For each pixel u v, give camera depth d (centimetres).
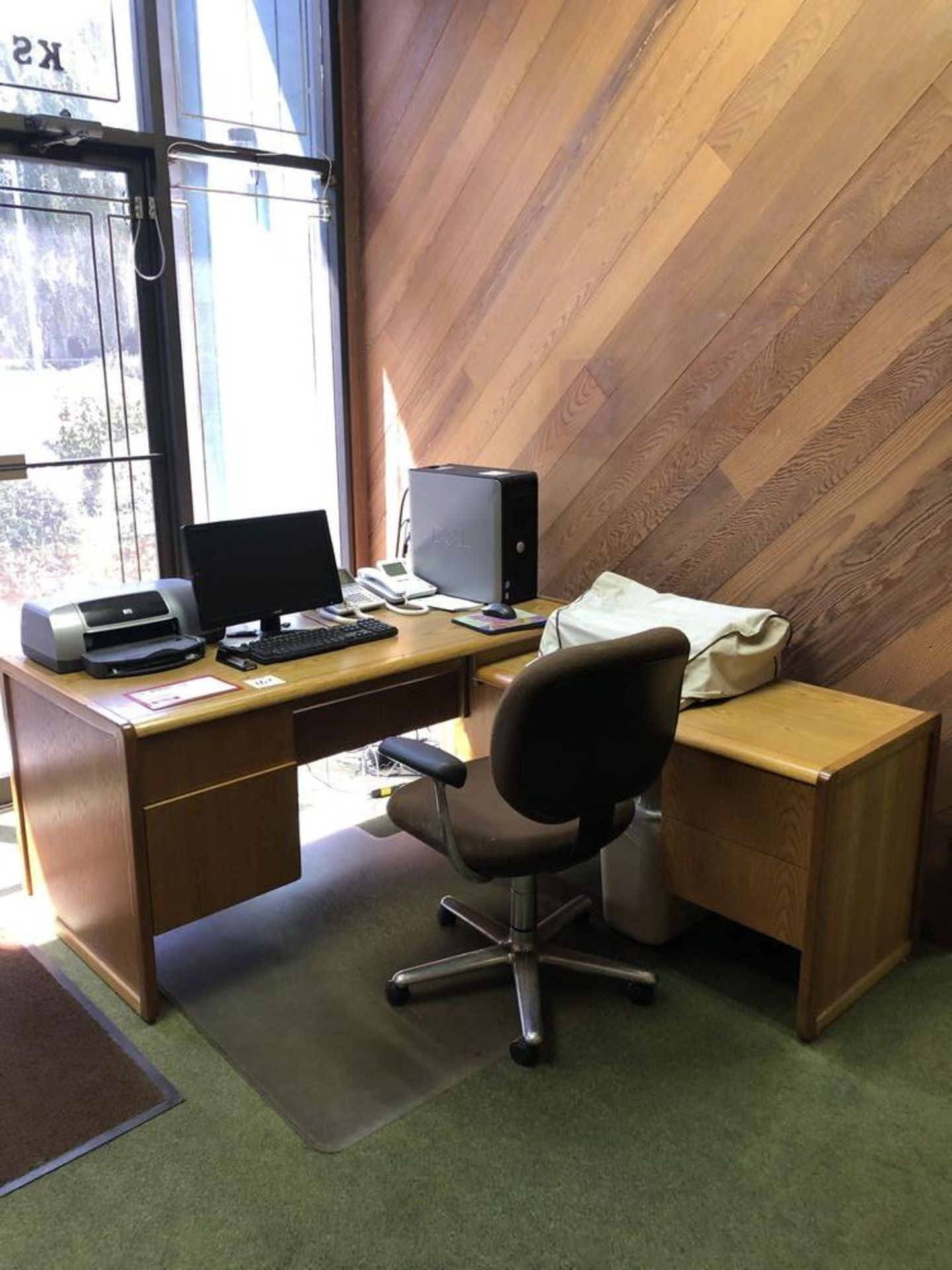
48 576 329
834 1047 217
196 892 228
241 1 334
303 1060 215
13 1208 177
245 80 339
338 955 254
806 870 210
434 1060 215
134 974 228
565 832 212
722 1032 223
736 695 248
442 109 328
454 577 321
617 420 298
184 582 274
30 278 307
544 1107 201
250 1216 175
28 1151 189
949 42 219
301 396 377
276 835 240
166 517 350
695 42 261
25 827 268
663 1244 169
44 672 247
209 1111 200
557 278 305
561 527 321
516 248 315
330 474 392
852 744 218
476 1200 178
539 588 332
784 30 244
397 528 384
